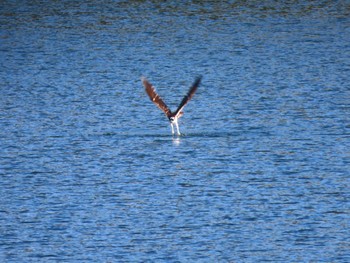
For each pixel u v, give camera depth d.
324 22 68.50
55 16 72.31
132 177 33.88
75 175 34.25
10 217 29.94
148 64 56.34
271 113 43.19
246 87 48.97
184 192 32.09
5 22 70.56
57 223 29.39
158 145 38.09
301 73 52.31
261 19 69.81
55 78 52.69
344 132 39.56
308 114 42.78
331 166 34.81
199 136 39.47
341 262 26.20
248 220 29.38
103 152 37.22
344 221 29.16
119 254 26.94
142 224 29.16
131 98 47.19
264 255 26.70
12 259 26.75
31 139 39.38
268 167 34.81
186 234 28.31
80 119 42.81
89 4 76.88
